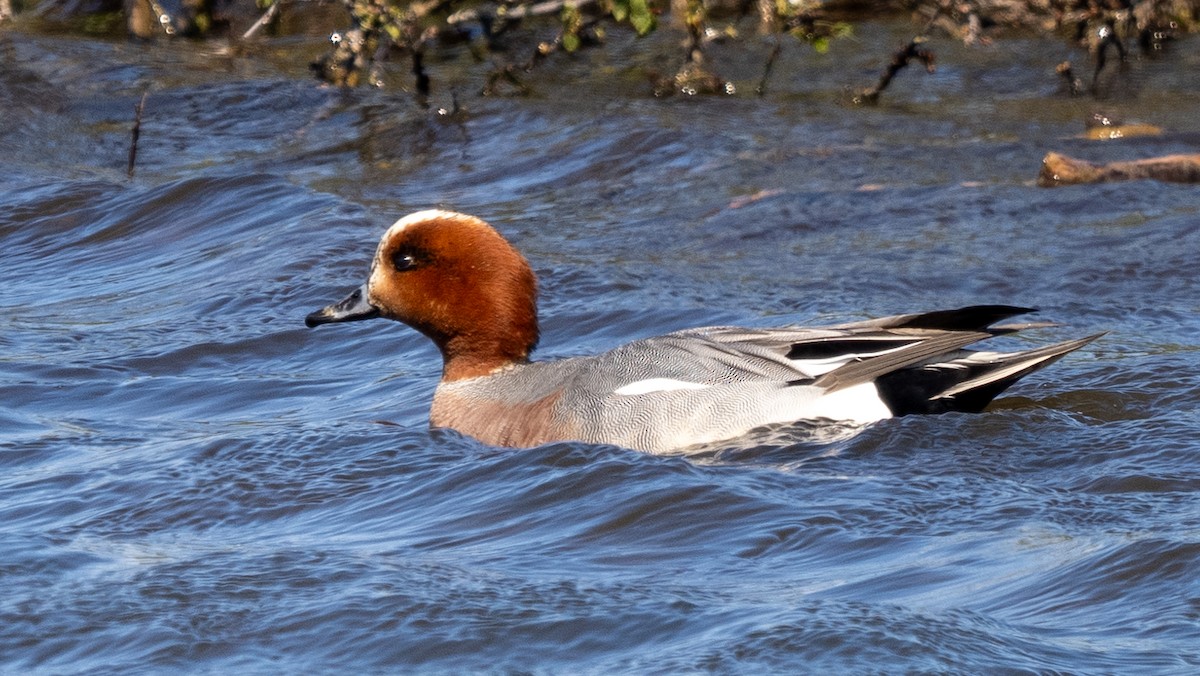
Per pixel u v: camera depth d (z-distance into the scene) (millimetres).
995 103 22391
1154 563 7508
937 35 25938
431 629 7273
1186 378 11227
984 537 8102
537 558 8164
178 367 13477
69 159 20906
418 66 22984
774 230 16969
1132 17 23719
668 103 22328
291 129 21969
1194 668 6484
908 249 16078
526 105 22203
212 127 22109
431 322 11516
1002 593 7379
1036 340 12945
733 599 7457
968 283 14906
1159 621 6965
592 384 10734
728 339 10719
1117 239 15938
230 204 18406
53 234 18141
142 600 7742
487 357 11453
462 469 9680
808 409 10227
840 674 6609
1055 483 9047
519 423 10844
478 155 20531
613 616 7336
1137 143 19766
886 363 10102
